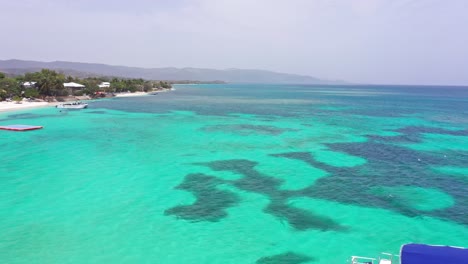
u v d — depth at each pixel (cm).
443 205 2206
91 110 7819
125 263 1492
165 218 1952
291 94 18525
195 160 3241
